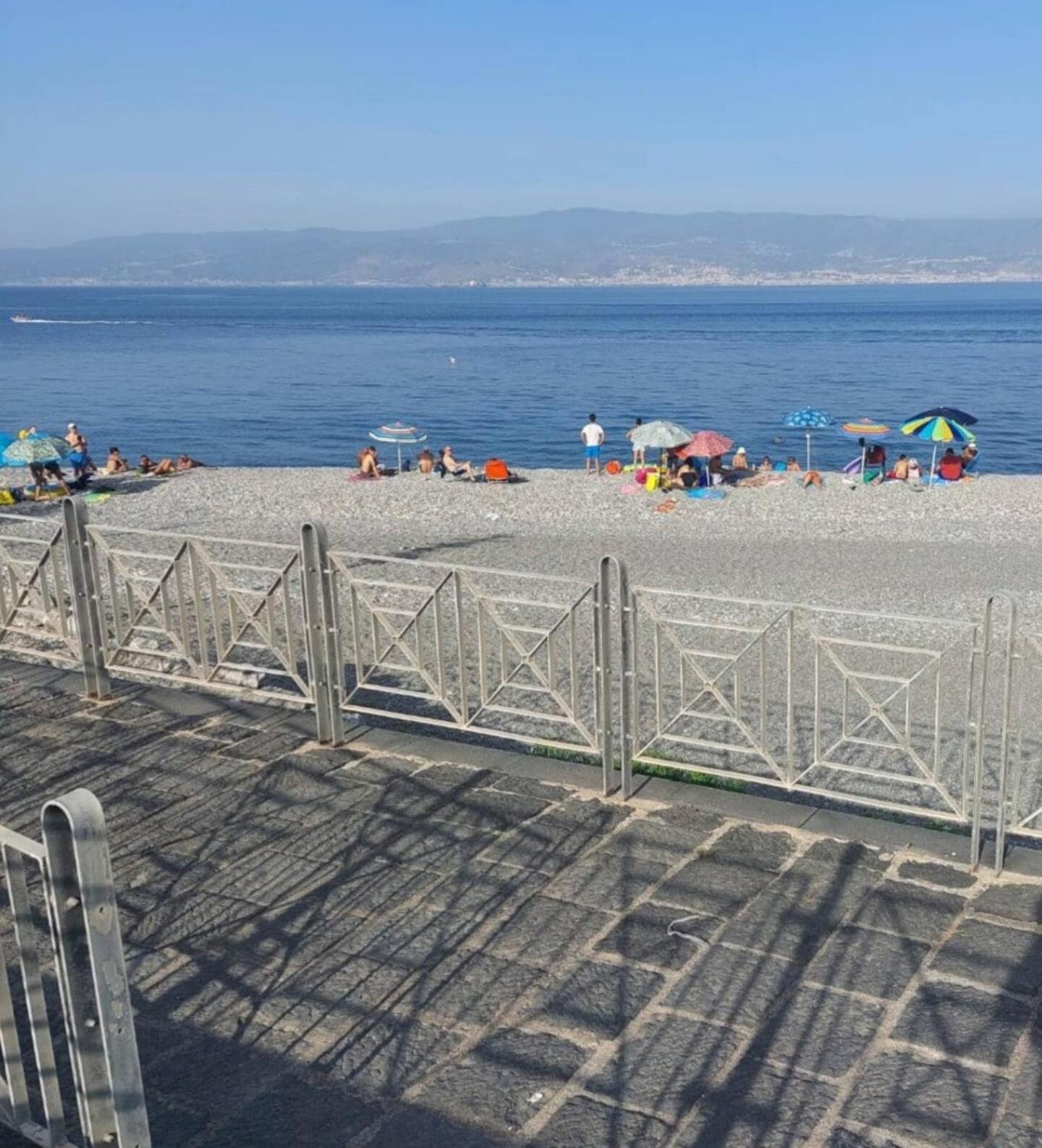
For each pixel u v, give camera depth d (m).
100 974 3.07
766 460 33.06
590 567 19.72
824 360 87.81
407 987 4.85
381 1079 4.27
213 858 6.08
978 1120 3.94
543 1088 4.18
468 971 4.95
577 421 53.31
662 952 5.05
